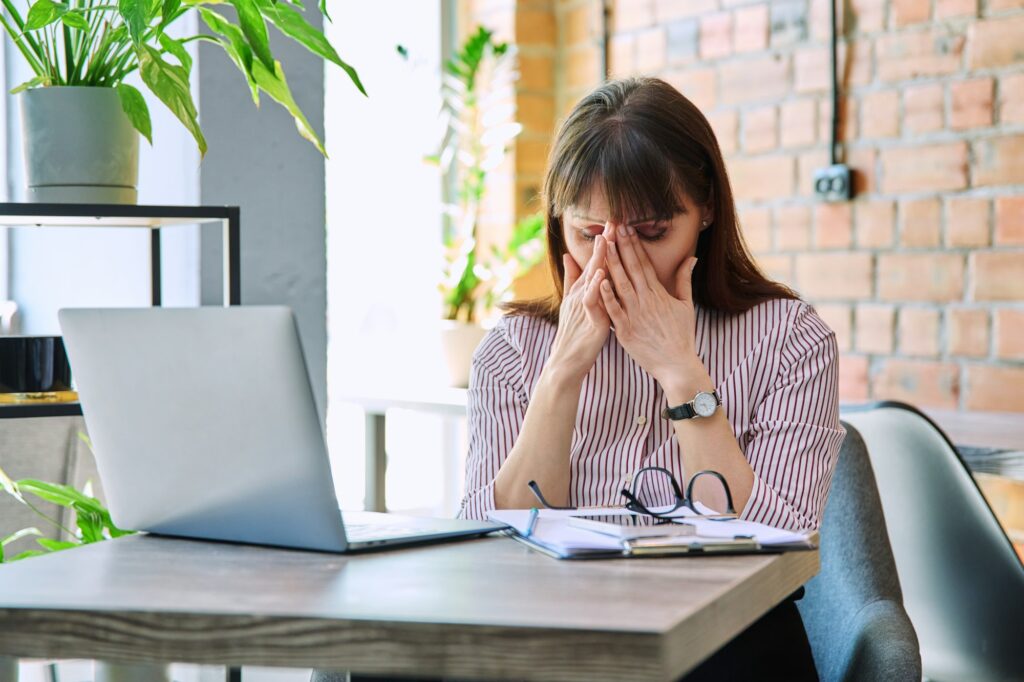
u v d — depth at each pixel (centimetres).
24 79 216
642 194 140
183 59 165
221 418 110
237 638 89
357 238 326
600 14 319
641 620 86
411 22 334
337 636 88
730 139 289
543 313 164
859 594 148
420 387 292
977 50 242
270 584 98
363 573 103
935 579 177
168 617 90
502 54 306
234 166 205
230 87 204
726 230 153
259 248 208
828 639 150
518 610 89
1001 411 240
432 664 86
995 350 241
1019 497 235
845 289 267
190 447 114
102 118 163
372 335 329
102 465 123
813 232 273
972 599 175
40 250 223
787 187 277
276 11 163
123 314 114
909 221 255
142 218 158
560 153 148
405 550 113
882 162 259
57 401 162
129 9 148
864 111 262
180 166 203
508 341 164
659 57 304
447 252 310
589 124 146
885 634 136
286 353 104
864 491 155
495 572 102
